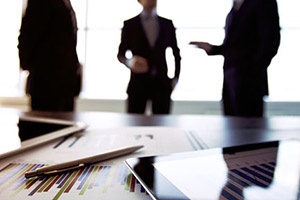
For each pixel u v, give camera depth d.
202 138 0.48
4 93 3.26
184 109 3.09
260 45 1.19
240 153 0.32
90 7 3.44
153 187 0.21
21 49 1.28
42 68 1.32
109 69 3.45
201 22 3.17
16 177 0.26
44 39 1.29
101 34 3.43
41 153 0.35
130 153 0.36
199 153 0.31
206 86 3.22
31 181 0.25
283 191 0.21
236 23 1.26
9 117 0.64
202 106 3.09
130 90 1.59
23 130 0.47
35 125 0.52
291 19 3.00
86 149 0.38
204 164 0.27
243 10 1.22
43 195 0.22
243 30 1.23
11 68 3.21
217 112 3.05
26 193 0.22
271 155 0.31
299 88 3.08
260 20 1.16
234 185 0.22
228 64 1.30
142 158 0.28
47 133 0.45
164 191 0.20
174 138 0.47
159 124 0.67
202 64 3.14
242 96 1.26
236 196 0.20
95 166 0.30
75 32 1.40
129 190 0.23
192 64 3.14
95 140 0.44
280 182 0.23
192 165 0.27
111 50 3.41
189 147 0.41
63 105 1.36
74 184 0.24
